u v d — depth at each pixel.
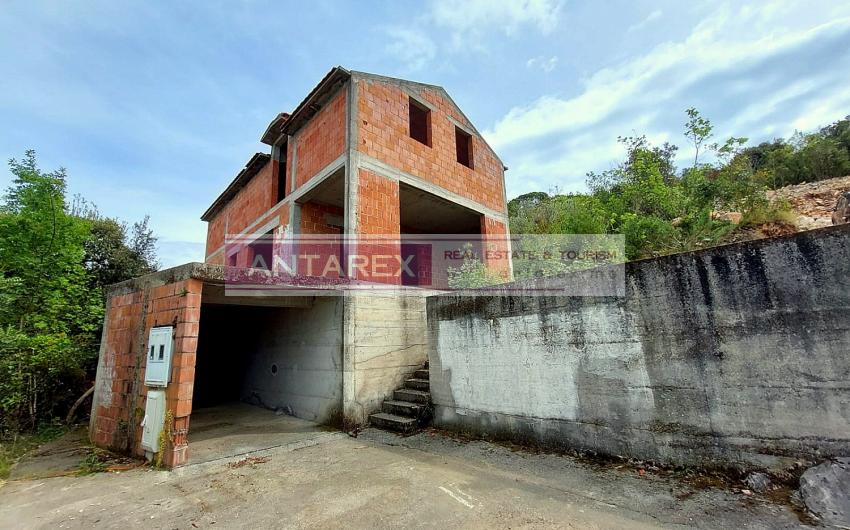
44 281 6.09
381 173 6.91
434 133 8.38
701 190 6.48
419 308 6.52
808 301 2.42
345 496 2.92
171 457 3.65
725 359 2.72
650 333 3.10
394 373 5.90
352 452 4.14
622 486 2.78
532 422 3.83
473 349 4.48
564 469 3.21
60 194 6.46
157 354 4.04
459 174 8.84
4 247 5.95
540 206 12.95
